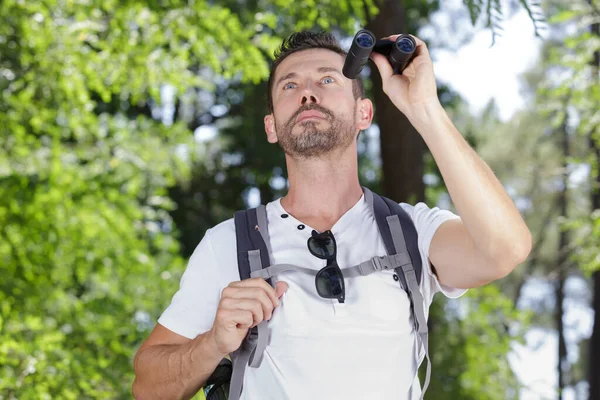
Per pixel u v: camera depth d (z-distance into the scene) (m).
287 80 2.91
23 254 9.05
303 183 2.89
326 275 2.68
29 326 7.86
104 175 9.63
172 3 8.46
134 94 8.91
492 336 11.27
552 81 11.59
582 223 11.47
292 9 7.61
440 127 2.52
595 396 16.62
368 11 7.80
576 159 12.05
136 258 9.95
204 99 20.44
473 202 2.51
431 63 2.57
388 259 2.74
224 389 2.78
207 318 2.88
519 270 25.02
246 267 2.76
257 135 19.97
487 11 3.83
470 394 10.38
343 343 2.65
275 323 2.66
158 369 2.81
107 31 8.46
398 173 11.66
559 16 10.39
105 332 9.25
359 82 2.97
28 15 8.22
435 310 10.43
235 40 8.47
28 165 8.88
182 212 20.16
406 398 2.71
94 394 8.01
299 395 2.63
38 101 8.72
